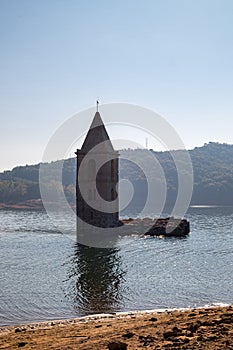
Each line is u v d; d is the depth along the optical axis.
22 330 32.47
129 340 22.30
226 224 138.88
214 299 44.12
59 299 44.84
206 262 66.69
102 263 66.06
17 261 68.19
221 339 19.98
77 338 25.41
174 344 19.70
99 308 41.09
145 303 42.91
